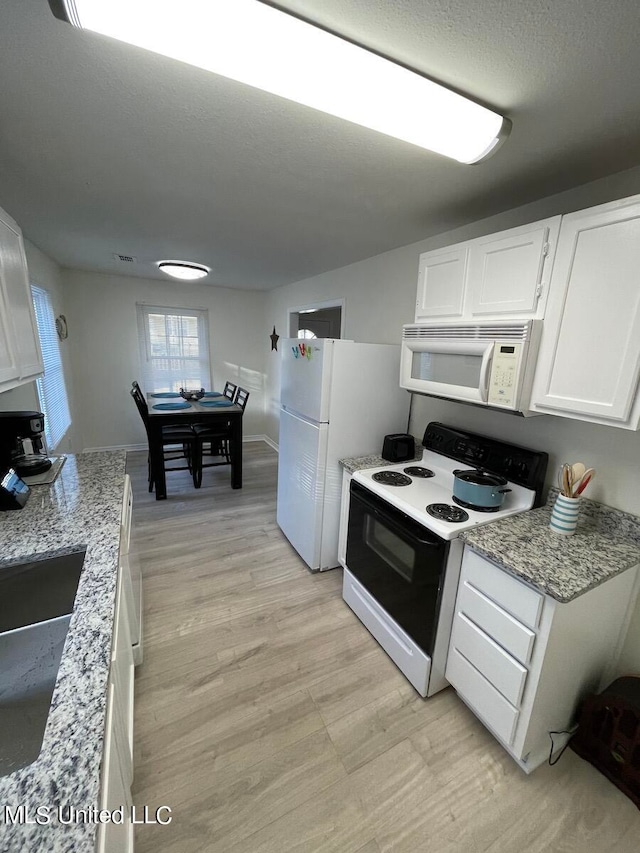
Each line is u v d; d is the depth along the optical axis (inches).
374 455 96.1
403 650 66.8
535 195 64.1
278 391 200.7
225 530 118.5
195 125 47.3
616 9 28.5
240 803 47.6
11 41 33.5
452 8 29.3
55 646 42.4
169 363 196.5
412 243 96.9
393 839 44.7
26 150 54.6
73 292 169.0
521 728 50.1
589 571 47.1
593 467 59.5
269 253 116.4
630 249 42.8
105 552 47.3
